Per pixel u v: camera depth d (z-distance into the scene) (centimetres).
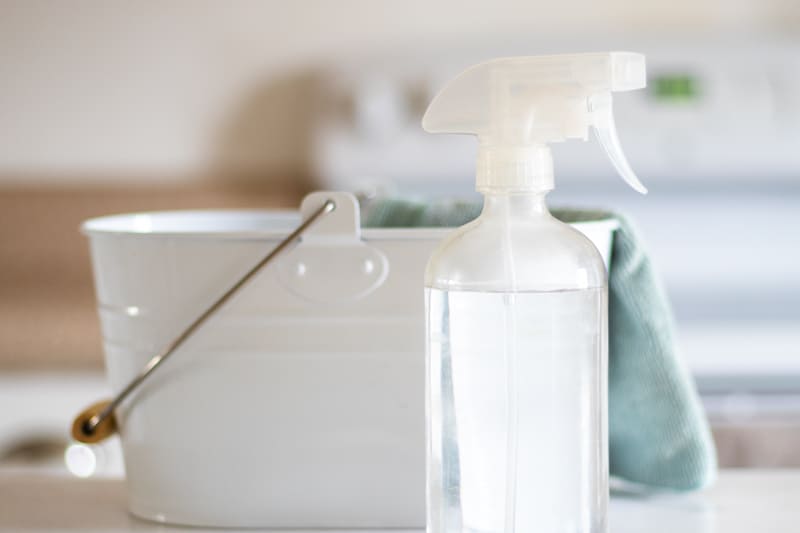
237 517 68
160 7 210
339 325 66
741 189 210
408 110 194
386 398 66
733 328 184
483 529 57
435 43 211
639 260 71
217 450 68
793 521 69
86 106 211
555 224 59
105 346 72
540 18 212
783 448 149
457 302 57
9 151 211
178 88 211
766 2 214
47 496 77
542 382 57
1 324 176
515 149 58
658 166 195
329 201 65
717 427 149
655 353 73
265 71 211
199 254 67
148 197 211
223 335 67
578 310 58
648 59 196
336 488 67
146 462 70
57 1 209
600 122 57
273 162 212
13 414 171
